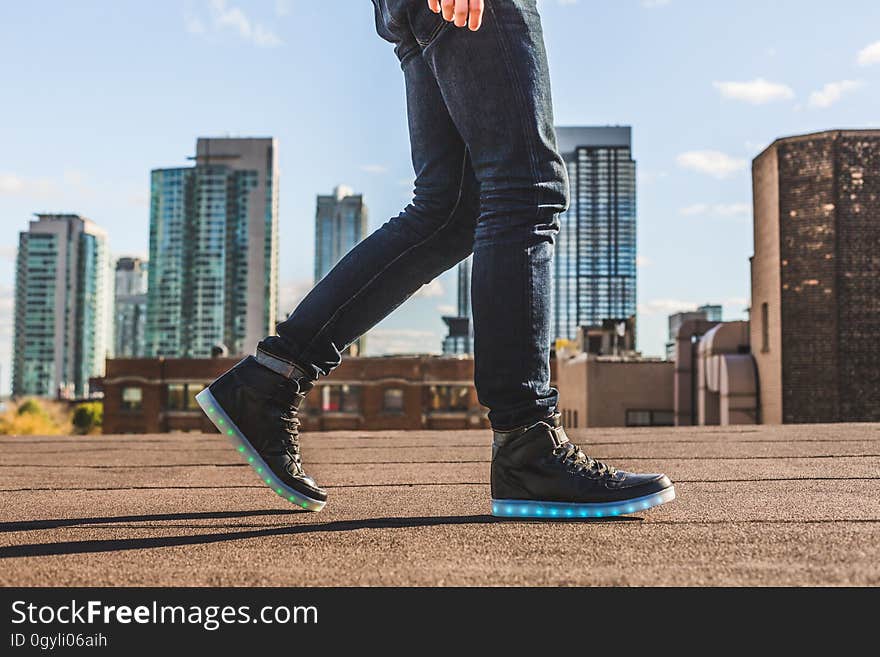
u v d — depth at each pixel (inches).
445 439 128.2
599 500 53.1
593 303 5915.4
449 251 61.2
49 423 2431.1
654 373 809.5
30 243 6658.5
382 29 62.1
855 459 86.9
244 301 6082.7
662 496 53.7
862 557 40.2
